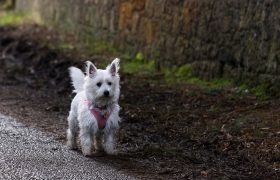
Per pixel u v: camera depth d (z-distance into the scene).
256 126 11.09
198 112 12.38
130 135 11.14
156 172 9.12
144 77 15.52
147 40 16.94
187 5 15.34
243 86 13.59
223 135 10.91
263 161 9.76
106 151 9.80
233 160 9.87
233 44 14.01
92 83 9.50
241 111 12.09
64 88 15.08
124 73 15.85
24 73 17.06
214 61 14.56
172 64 15.91
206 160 9.85
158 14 16.42
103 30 19.31
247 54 13.62
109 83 9.52
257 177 9.04
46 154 9.72
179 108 12.77
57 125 11.78
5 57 19.02
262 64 13.22
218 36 14.42
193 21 15.16
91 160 9.52
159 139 10.99
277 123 11.10
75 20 21.12
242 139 10.62
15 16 26.41
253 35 13.47
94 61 17.20
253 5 13.47
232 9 14.02
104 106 9.59
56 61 17.50
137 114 12.42
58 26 22.52
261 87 13.10
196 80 14.85
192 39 15.23
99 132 9.76
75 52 18.61
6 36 21.58
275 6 12.91
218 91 13.65
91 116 9.53
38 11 24.55
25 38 20.92
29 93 14.80
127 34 17.95
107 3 19.00
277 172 9.27
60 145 10.33
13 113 12.66
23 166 9.00
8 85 15.73
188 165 9.57
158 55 16.42
